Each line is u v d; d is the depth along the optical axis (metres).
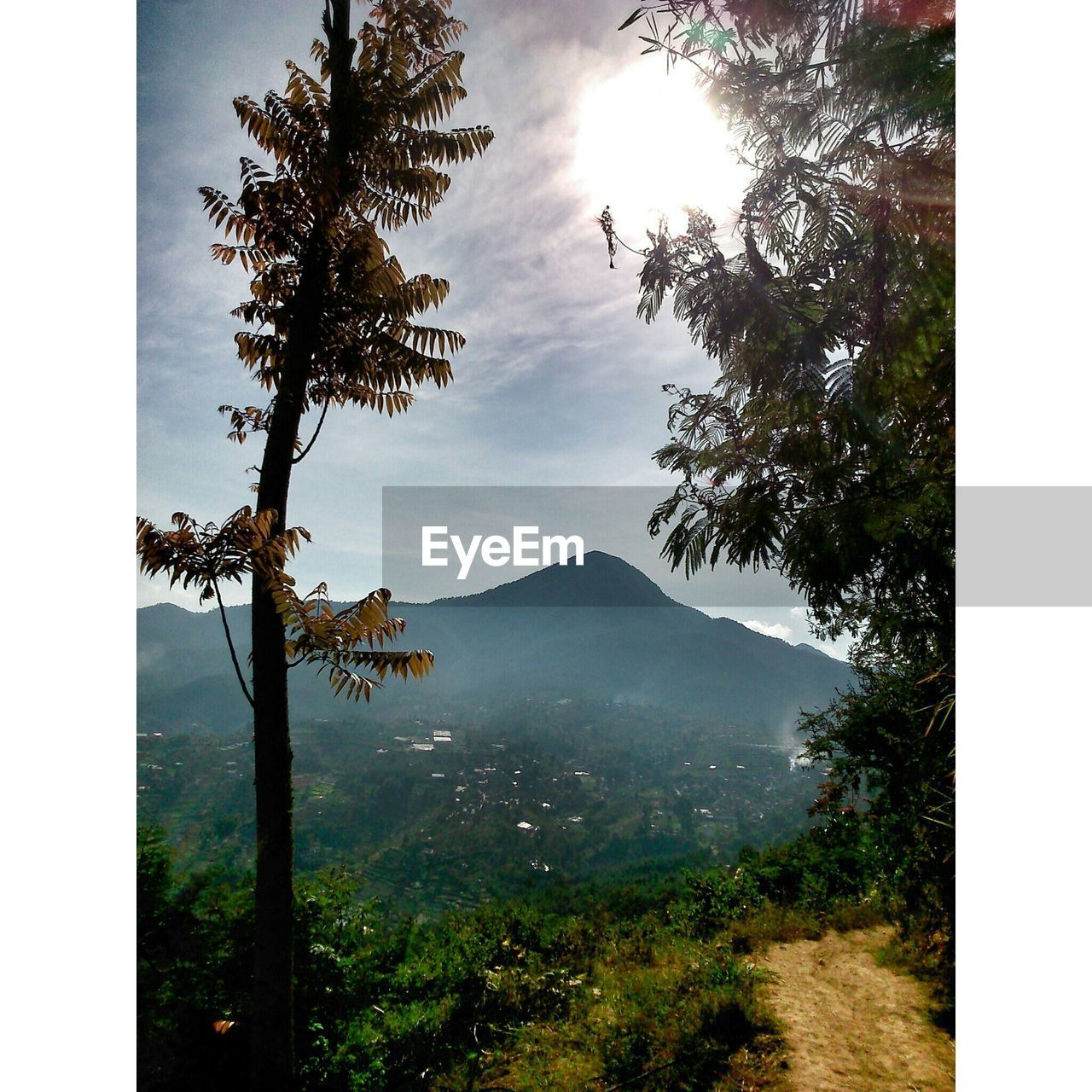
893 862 6.45
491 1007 4.92
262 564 2.67
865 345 2.43
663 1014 4.47
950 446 2.21
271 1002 2.80
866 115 2.28
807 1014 4.53
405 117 3.62
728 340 2.91
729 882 9.70
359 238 3.48
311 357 3.39
